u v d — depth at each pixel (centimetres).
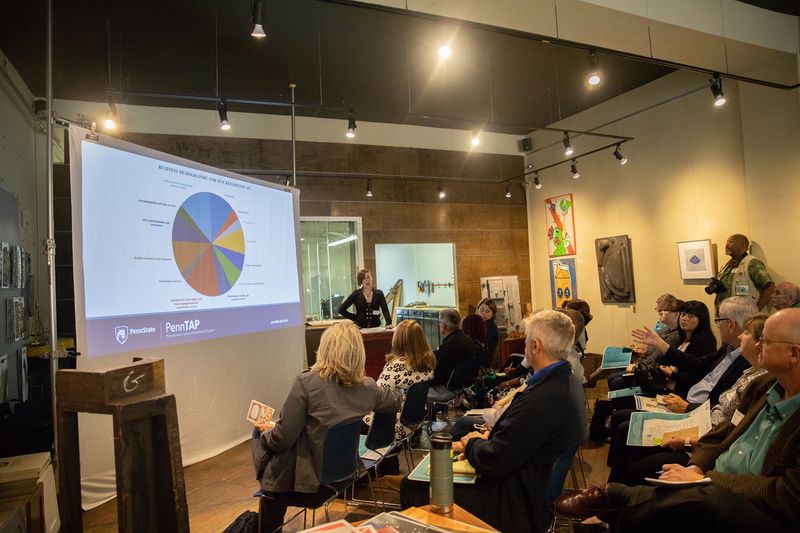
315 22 425
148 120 600
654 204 624
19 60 463
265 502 231
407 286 894
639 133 639
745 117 509
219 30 432
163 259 346
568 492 217
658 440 222
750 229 507
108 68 478
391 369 326
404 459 375
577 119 729
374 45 472
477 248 795
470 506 189
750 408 186
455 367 395
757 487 150
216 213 399
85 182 294
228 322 404
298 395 217
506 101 651
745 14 445
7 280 392
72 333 556
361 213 714
